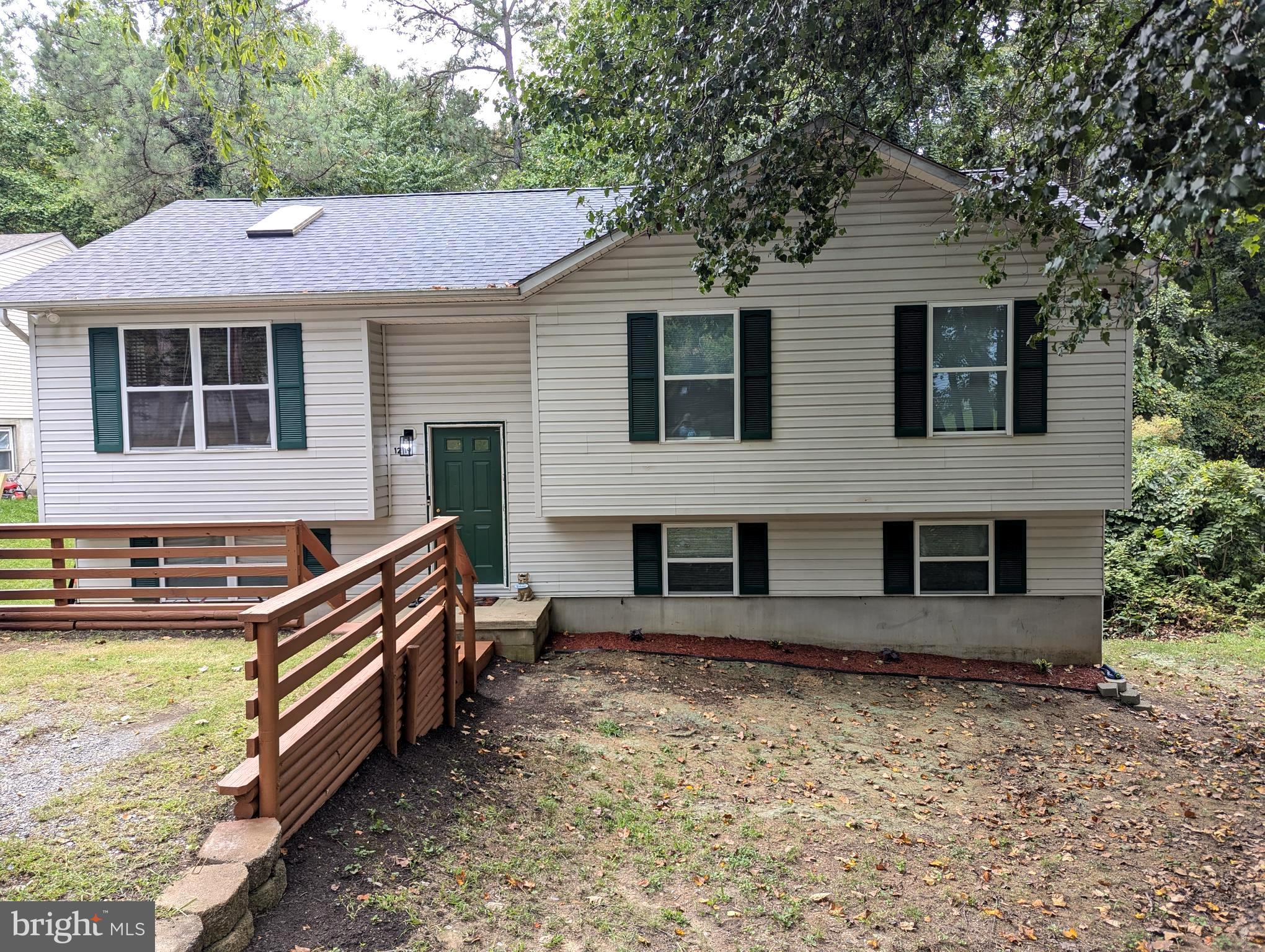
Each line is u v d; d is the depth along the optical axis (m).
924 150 14.30
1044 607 10.56
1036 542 10.51
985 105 12.28
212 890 3.31
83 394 10.52
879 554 10.68
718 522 10.87
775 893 5.08
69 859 3.71
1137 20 5.64
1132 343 9.59
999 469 9.86
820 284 9.92
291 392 10.46
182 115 21.95
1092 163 5.05
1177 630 13.73
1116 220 4.86
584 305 10.20
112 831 3.99
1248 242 5.73
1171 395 19.77
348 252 11.48
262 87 21.73
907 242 9.79
